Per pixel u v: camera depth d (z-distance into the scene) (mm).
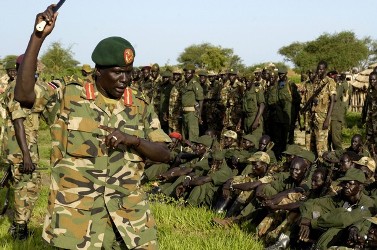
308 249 6848
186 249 6539
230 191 8609
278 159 13828
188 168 9984
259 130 14102
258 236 7359
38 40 3664
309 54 53000
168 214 8258
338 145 12984
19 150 6770
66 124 4016
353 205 6523
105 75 4020
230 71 16156
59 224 3961
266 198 7352
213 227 7875
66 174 4008
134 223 4125
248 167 8797
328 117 11969
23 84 3762
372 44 60938
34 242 6570
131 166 4176
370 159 7875
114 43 3949
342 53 51219
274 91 14203
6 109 6609
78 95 4027
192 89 14773
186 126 14883
